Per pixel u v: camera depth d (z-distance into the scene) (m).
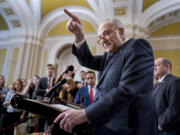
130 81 0.70
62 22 8.98
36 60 8.64
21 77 7.98
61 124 0.62
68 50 9.57
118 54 0.91
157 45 8.04
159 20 7.79
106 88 0.85
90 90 2.89
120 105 0.65
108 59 1.01
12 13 8.34
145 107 0.79
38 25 8.85
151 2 6.66
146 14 6.82
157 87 1.77
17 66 8.14
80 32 1.07
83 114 0.63
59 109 0.71
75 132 0.62
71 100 2.87
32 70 8.41
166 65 1.79
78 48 1.11
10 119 3.12
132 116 0.77
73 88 3.00
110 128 0.78
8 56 8.53
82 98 1.69
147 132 0.75
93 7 7.32
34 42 8.70
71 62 9.22
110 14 6.93
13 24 8.84
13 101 0.79
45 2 8.14
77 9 8.20
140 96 0.79
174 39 7.86
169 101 1.49
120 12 6.80
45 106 0.73
